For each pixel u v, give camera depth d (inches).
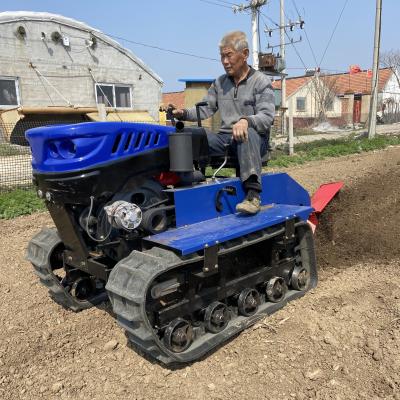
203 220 136.9
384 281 169.0
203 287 130.6
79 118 649.6
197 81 480.7
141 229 124.6
